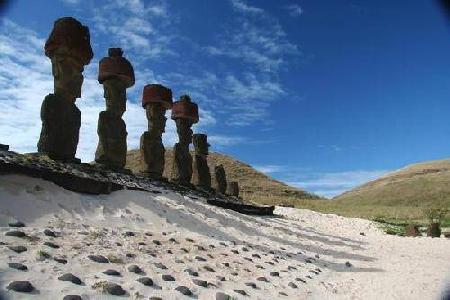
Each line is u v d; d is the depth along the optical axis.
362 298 7.10
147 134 15.76
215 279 6.27
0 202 6.81
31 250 5.32
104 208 8.67
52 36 10.50
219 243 9.00
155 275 5.71
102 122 12.70
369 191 80.38
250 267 7.66
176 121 18.03
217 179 22.64
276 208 25.14
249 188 48.62
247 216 15.28
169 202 11.40
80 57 10.69
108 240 6.82
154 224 9.12
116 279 5.17
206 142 20.53
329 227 20.30
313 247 12.52
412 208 38.62
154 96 15.79
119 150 12.85
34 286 4.39
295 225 17.83
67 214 7.59
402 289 7.97
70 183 8.62
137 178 13.31
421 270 10.30
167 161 42.97
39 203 7.41
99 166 12.11
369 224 23.67
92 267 5.35
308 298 6.59
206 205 13.84
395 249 14.80
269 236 12.45
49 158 9.92
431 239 18.56
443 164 91.69
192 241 8.49
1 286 4.20
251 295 5.96
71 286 4.59
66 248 5.79
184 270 6.29
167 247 7.46
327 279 8.33
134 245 6.95
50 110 10.28
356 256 12.05
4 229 5.91
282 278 7.48
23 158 9.20
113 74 12.83
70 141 10.56
